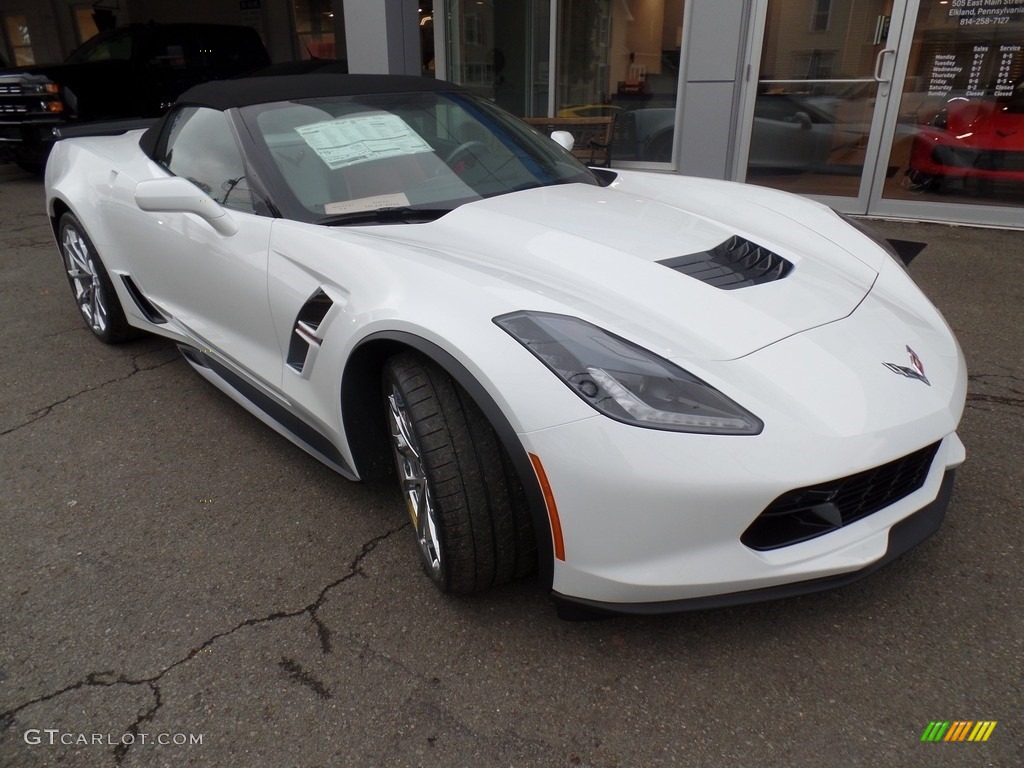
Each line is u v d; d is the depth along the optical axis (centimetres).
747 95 672
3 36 1844
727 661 193
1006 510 246
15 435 323
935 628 200
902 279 252
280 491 276
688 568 171
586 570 176
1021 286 462
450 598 218
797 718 176
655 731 174
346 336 213
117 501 273
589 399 169
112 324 398
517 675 191
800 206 301
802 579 177
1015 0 555
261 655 200
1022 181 589
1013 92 576
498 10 851
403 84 321
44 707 187
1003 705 177
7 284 541
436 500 190
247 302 263
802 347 190
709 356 182
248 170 268
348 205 257
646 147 779
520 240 232
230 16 1534
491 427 189
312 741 175
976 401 320
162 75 997
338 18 1189
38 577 234
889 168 636
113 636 209
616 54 772
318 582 227
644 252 227
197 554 242
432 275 202
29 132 913
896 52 605
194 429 325
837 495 178
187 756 172
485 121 318
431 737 175
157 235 313
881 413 178
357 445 232
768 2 639
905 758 165
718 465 164
